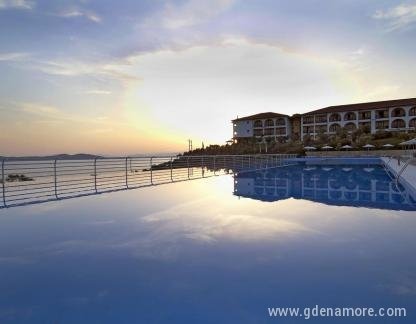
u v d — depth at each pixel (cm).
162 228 561
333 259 398
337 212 703
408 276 344
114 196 927
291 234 518
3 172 773
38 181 880
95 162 1044
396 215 667
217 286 326
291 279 340
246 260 398
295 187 1227
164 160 1329
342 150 4297
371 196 977
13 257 416
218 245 462
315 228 557
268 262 391
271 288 320
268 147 5456
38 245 466
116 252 434
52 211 702
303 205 799
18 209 725
